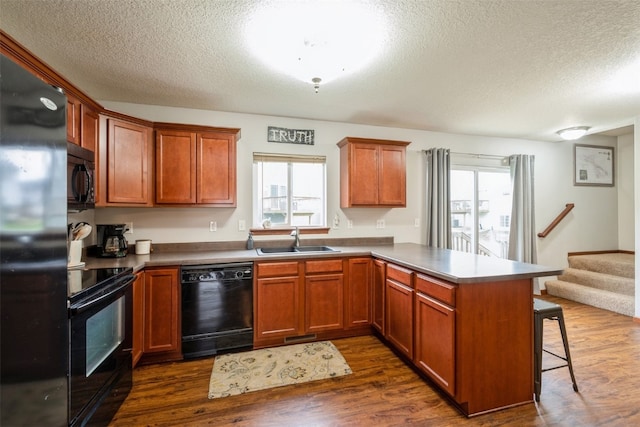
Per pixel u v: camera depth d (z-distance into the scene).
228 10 1.65
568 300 4.34
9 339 1.00
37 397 1.15
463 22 1.75
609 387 2.21
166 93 2.83
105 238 2.77
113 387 1.89
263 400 2.07
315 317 2.98
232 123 3.38
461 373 1.88
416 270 2.32
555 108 3.22
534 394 2.08
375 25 1.78
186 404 2.03
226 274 2.73
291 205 3.63
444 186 3.99
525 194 4.39
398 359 2.64
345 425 1.83
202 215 3.30
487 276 1.89
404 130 4.01
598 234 5.00
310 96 2.90
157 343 2.57
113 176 2.58
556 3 1.59
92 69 2.35
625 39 1.93
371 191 3.49
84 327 1.55
